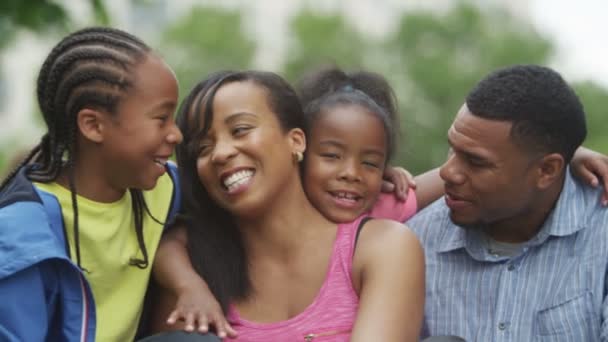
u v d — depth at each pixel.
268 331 2.76
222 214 2.91
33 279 2.55
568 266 3.03
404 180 3.19
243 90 2.78
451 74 26.70
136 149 2.63
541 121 2.92
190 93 2.87
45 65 2.69
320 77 3.29
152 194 2.88
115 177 2.69
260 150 2.75
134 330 2.82
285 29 29.28
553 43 28.38
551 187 3.03
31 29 5.32
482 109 2.94
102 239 2.69
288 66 27.03
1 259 2.50
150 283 2.93
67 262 2.56
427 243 3.25
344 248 2.82
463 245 3.16
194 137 2.81
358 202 2.94
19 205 2.60
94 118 2.63
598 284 2.98
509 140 2.91
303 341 2.74
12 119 25.81
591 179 3.09
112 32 2.68
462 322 3.12
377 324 2.64
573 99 3.01
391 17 35.09
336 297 2.78
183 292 2.76
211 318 2.70
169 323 2.68
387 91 3.30
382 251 2.77
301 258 2.84
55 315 2.65
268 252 2.85
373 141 2.96
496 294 3.09
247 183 2.75
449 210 3.18
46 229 2.58
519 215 3.05
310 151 2.95
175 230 2.96
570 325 2.97
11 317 2.52
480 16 29.08
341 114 2.95
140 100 2.62
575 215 3.05
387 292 2.71
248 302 2.83
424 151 23.92
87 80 2.61
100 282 2.72
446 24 28.55
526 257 3.08
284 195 2.84
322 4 30.88
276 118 2.80
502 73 2.99
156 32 28.52
